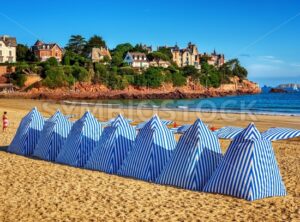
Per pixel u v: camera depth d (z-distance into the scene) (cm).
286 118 3469
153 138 1095
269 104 7425
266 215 794
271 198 909
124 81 10369
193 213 801
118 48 13475
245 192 896
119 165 1155
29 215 793
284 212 813
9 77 9394
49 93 8631
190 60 14700
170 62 13200
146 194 930
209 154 1006
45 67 9619
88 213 802
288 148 1698
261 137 938
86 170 1179
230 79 14175
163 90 10819
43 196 912
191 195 924
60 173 1131
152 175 1070
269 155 932
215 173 956
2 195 921
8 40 10569
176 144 1104
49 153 1366
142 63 12450
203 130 1023
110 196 912
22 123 1530
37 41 11531
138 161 1098
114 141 1177
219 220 762
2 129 2275
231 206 845
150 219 767
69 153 1274
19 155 1453
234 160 928
